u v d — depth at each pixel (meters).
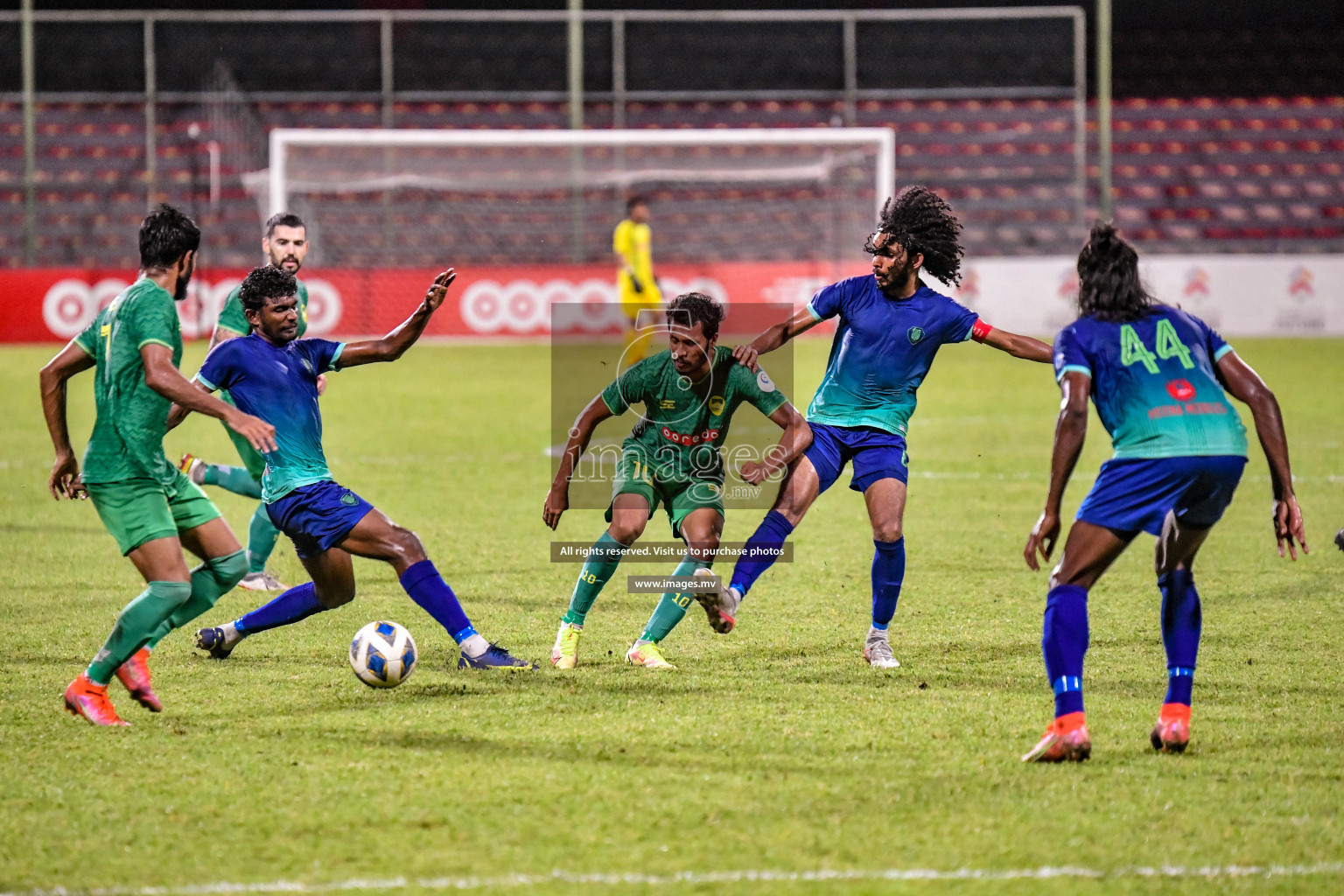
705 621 23.33
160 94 87.31
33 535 30.84
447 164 89.44
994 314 80.88
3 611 23.66
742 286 83.81
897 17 87.50
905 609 24.23
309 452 18.86
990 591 25.70
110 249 87.56
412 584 18.77
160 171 89.38
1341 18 108.00
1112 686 19.20
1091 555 15.83
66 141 91.31
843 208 93.62
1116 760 15.95
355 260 89.31
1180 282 81.00
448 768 15.62
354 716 17.64
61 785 15.09
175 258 17.23
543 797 14.75
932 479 39.06
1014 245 91.81
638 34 104.75
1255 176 97.12
